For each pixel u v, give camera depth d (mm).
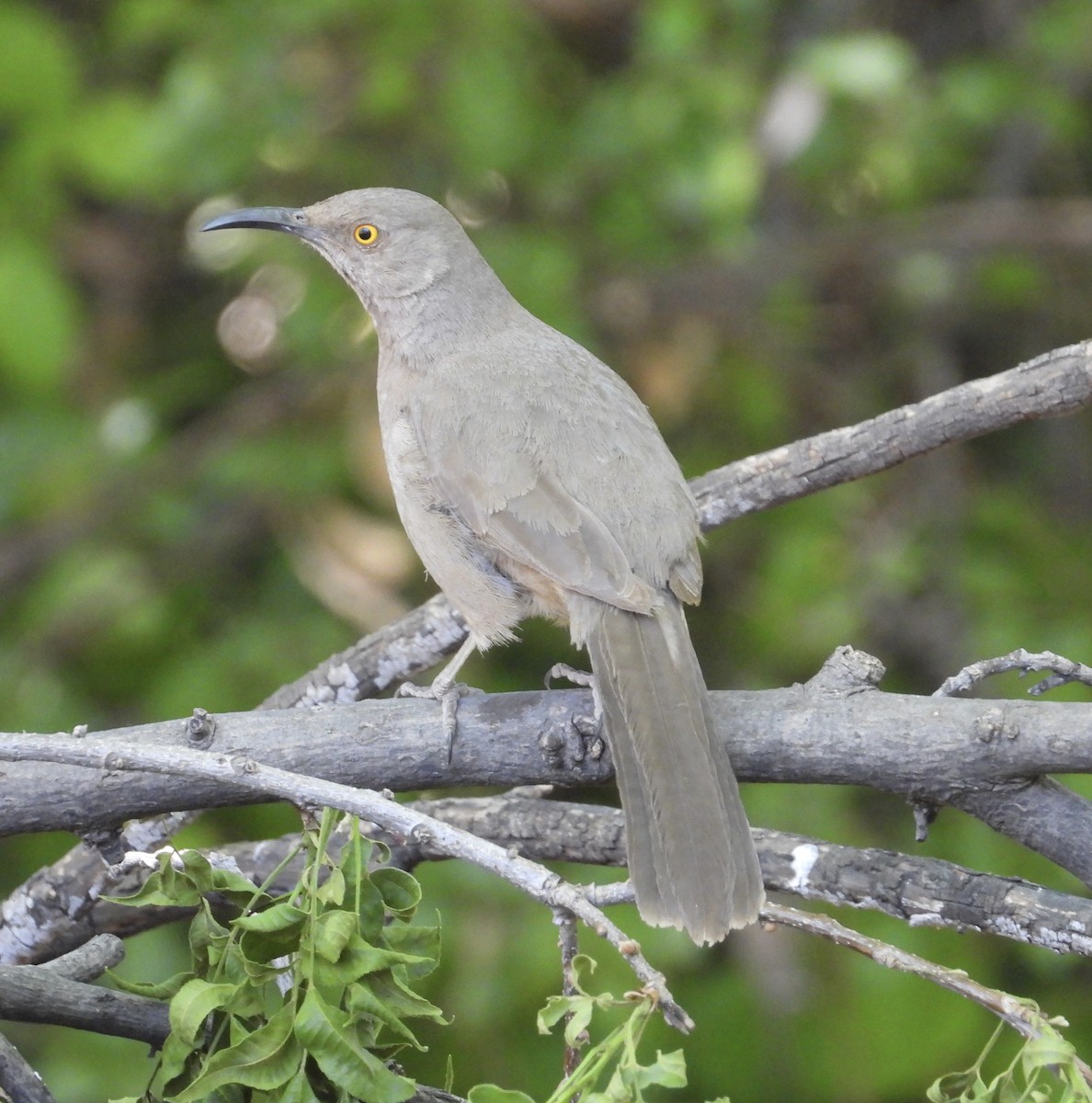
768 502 7477
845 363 13234
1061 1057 4309
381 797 4801
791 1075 10438
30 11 11742
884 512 12227
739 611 12070
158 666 11547
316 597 11812
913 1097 10367
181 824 7125
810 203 13234
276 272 12578
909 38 13641
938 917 5668
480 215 12625
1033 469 13156
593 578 6781
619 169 12195
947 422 7145
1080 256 13414
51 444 11977
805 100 11484
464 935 9953
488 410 7500
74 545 11820
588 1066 4262
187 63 11742
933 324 13273
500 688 11445
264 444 11836
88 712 11234
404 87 11852
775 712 5844
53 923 7027
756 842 6043
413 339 8289
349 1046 4391
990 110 12164
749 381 12508
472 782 6098
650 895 5598
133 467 11977
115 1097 9508
